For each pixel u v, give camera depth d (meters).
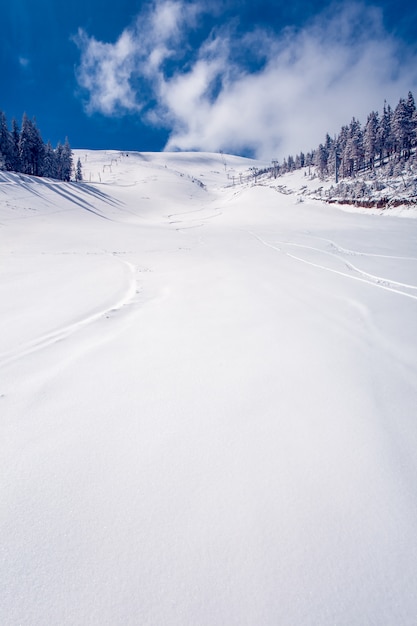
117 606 1.21
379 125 63.81
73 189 59.00
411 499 1.60
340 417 2.27
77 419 2.35
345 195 46.81
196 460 1.91
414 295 5.63
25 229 28.72
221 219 45.44
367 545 1.39
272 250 14.73
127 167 156.62
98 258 14.33
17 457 1.96
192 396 2.62
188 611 1.19
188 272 9.69
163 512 1.57
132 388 2.78
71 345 3.86
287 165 112.56
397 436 2.06
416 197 34.47
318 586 1.25
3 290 7.50
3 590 1.26
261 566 1.32
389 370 2.92
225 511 1.57
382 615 1.16
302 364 3.11
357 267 9.05
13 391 2.77
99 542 1.43
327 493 1.65
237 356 3.36
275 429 2.17
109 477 1.79
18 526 1.51
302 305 5.25
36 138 63.25
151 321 4.73
